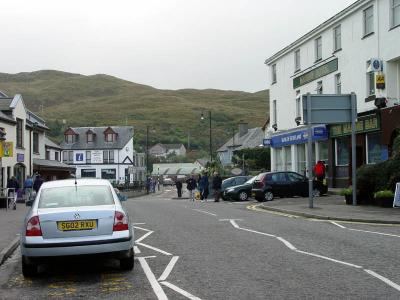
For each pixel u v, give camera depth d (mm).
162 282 8406
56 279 8938
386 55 27750
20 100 38531
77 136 87125
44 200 9227
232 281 8312
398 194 19844
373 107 28938
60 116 184625
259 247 11641
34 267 8992
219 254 10875
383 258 9969
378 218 16578
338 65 32938
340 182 33438
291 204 24047
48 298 7629
